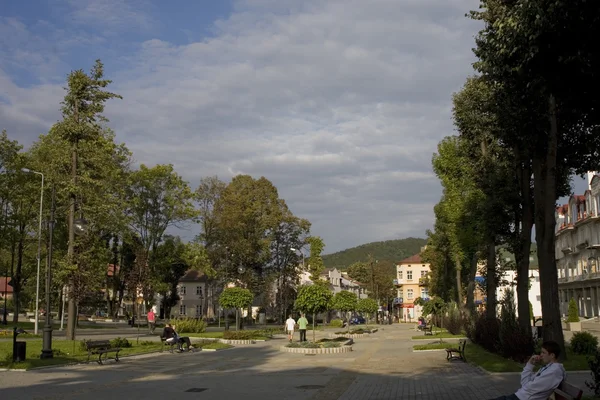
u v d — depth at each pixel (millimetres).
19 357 21328
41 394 14586
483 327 26578
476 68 17453
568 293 80562
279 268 72438
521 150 21609
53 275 35125
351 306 51281
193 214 61156
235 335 38688
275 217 68812
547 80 11914
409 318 125625
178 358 26562
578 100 12242
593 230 69125
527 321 24188
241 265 67750
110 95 35250
